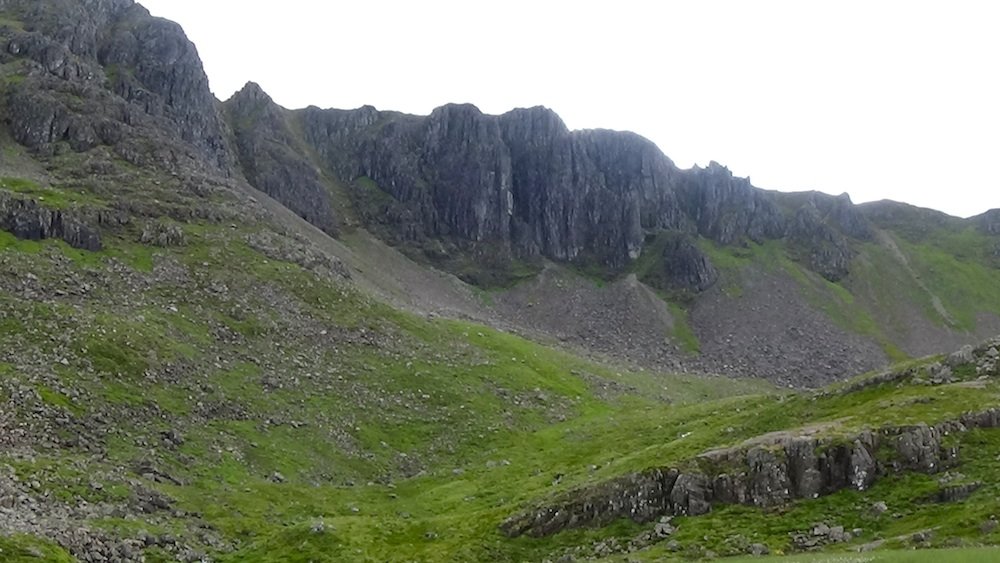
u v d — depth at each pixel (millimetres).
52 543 55062
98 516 66125
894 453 65250
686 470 68562
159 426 92625
